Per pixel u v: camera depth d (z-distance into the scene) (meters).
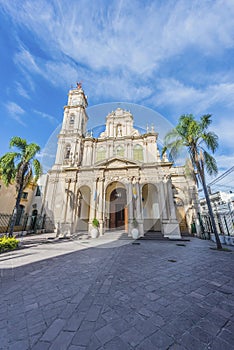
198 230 13.83
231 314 2.40
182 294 3.12
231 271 4.63
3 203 14.19
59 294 3.11
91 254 6.89
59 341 1.78
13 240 8.20
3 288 3.43
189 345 1.74
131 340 1.81
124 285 3.55
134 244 9.64
